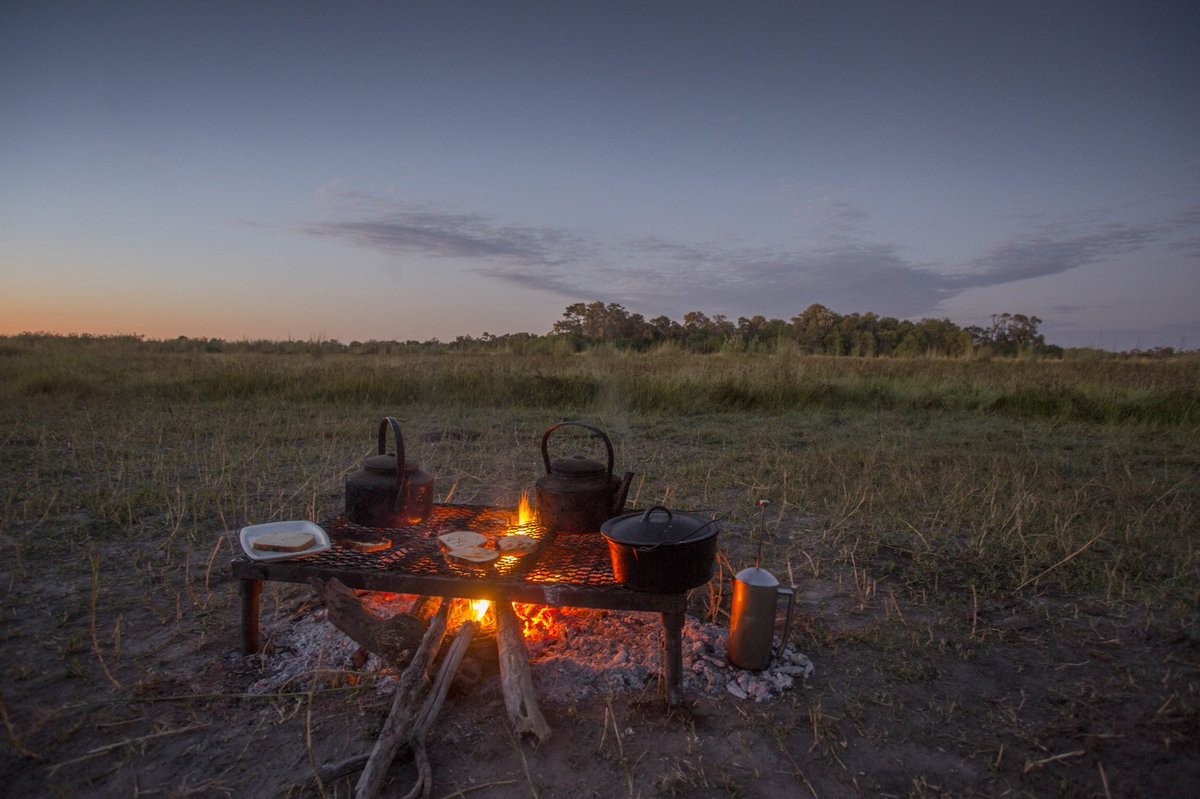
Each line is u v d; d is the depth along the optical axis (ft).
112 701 8.71
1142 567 13.06
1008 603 11.80
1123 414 34.01
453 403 37.83
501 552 9.40
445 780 7.39
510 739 7.98
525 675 8.39
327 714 8.45
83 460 22.00
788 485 19.65
